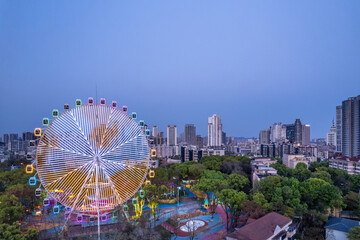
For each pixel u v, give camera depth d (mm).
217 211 108000
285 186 92438
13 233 63156
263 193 96188
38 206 97750
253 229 68312
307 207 88438
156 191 99312
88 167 66750
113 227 75438
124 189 72438
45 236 70000
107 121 71062
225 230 86938
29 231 65750
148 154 77375
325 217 81875
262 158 186250
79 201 68812
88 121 68938
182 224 92312
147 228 76188
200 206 115188
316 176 123375
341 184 123500
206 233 84688
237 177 116375
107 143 69938
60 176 65062
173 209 109938
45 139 64688
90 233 72562
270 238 66312
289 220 75062
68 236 71062
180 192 133375
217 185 105062
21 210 79875
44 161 64375
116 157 70688
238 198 81438
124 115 74625
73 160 65812
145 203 114812
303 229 84062
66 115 66812
